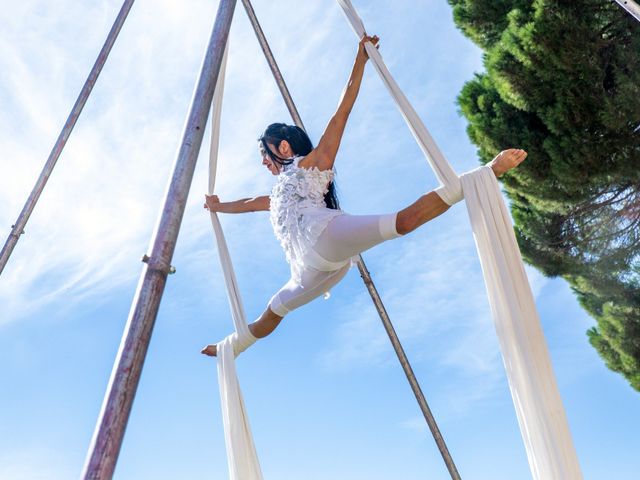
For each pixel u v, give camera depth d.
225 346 3.55
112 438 1.94
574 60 6.30
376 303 4.80
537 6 6.39
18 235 4.23
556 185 6.91
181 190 2.43
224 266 3.61
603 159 6.56
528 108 6.71
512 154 2.77
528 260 7.94
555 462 2.41
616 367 8.75
